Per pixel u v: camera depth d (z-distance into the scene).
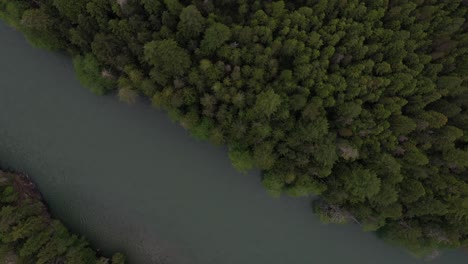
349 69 35.56
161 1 34.12
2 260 33.88
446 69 37.44
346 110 34.81
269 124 36.72
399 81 35.19
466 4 37.59
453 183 35.41
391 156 35.44
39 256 35.22
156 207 41.53
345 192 36.88
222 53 34.72
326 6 35.56
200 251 41.50
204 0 34.62
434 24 37.12
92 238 40.66
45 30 36.28
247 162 38.47
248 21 35.81
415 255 40.66
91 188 41.38
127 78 37.72
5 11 37.22
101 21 35.03
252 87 35.53
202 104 36.47
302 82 35.97
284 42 35.16
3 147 41.06
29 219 36.22
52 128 41.62
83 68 38.19
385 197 34.75
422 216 37.72
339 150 35.97
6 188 36.72
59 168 41.31
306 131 35.41
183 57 33.81
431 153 37.28
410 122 34.62
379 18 36.38
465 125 36.72
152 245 41.19
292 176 37.31
